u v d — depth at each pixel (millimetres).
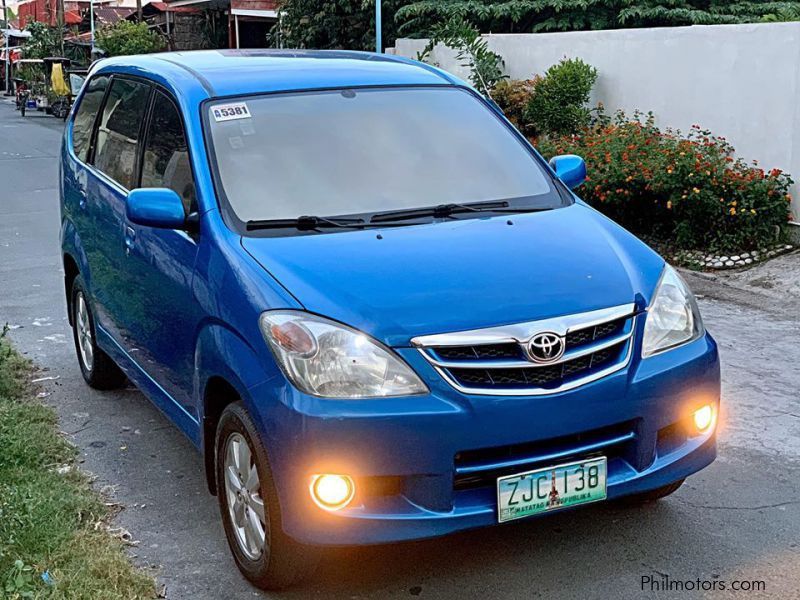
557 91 11195
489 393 3168
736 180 8484
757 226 8594
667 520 4016
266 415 3229
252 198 3965
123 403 5613
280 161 4129
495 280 3426
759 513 4066
